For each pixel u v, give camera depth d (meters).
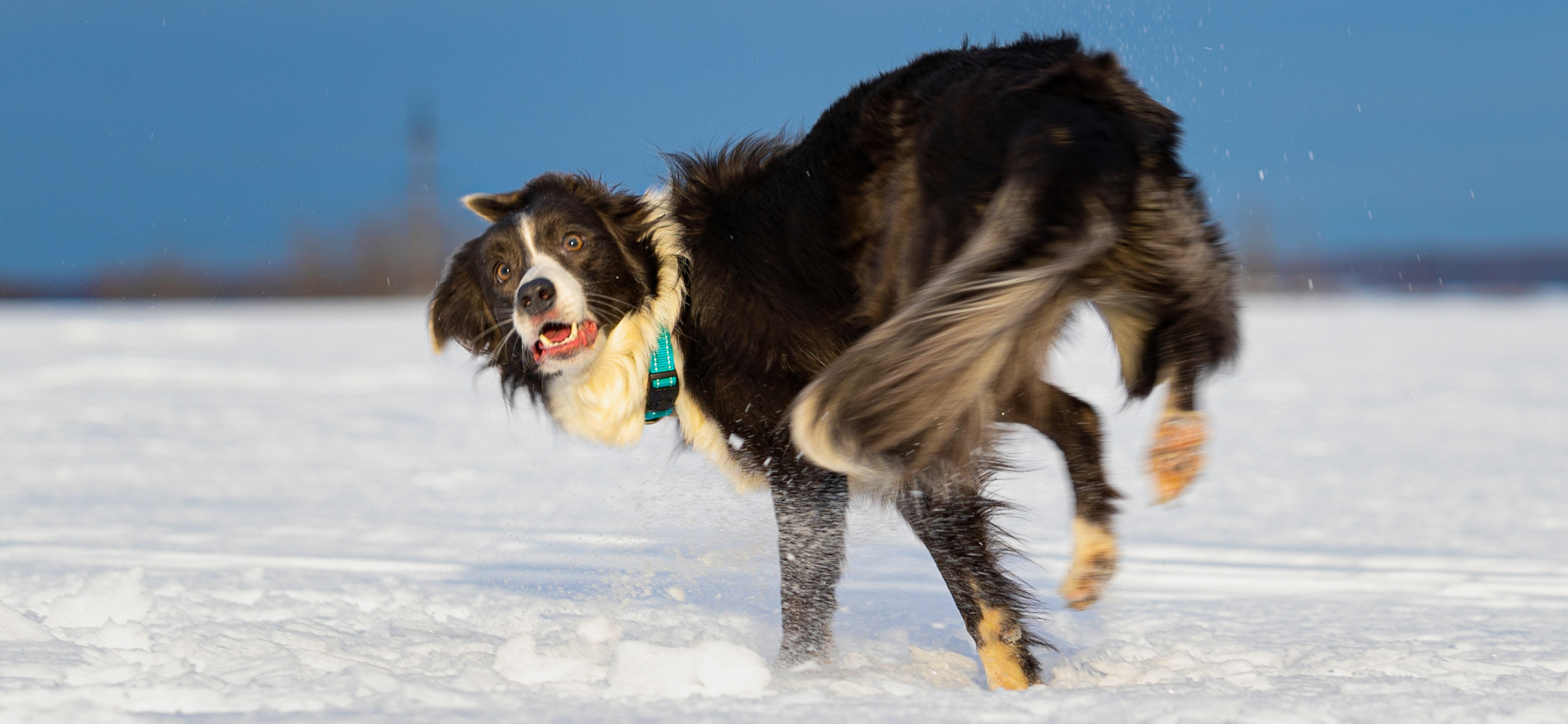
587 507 12.24
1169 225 5.95
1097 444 6.60
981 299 5.66
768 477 7.14
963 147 6.05
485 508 12.31
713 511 9.43
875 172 6.50
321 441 17.95
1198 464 5.98
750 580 8.55
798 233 6.76
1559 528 11.60
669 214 7.45
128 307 75.50
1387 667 6.34
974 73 6.28
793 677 6.15
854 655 7.05
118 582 7.33
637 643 5.81
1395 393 25.36
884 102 6.52
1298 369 30.94
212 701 5.14
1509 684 5.77
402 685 5.38
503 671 5.91
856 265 6.58
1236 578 9.34
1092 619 7.91
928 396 5.73
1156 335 6.24
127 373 28.88
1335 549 10.59
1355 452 17.28
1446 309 68.00
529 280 7.31
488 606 7.80
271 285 85.00
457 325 8.27
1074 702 5.20
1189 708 5.07
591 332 7.44
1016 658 6.31
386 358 33.22
